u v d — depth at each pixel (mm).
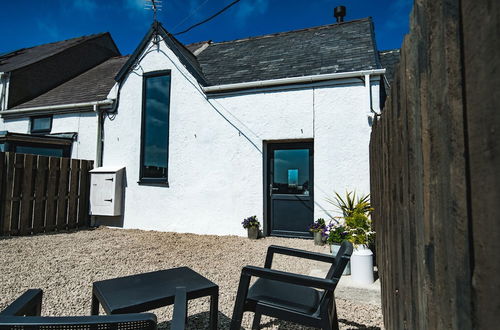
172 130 6578
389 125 1982
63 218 6422
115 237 5742
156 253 4562
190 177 6352
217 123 6246
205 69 7266
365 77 5172
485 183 599
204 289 1960
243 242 5344
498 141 555
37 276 3455
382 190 2518
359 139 5258
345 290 2807
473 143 646
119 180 6777
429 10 915
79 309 2619
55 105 7766
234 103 6141
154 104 6891
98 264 3947
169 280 2104
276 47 7531
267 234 5930
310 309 1791
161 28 6891
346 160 5312
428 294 975
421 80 1023
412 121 1204
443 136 817
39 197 6012
